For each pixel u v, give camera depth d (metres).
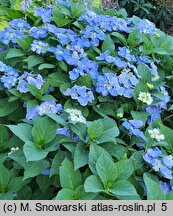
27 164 0.79
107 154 0.79
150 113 0.99
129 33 1.19
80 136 0.81
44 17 1.17
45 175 0.83
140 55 1.14
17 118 1.01
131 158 0.79
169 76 1.11
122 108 0.98
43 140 0.81
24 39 1.10
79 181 0.77
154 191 0.73
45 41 1.09
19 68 1.09
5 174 0.81
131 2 2.57
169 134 0.89
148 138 0.87
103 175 0.74
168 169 0.80
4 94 1.06
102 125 0.81
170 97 1.14
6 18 1.32
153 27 1.28
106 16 1.23
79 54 1.07
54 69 1.07
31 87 0.95
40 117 0.87
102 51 1.11
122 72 1.01
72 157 0.81
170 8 2.63
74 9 1.22
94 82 1.00
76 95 0.94
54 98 0.98
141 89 0.99
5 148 0.91
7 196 0.78
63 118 0.89
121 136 0.96
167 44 1.19
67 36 1.10
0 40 1.16
